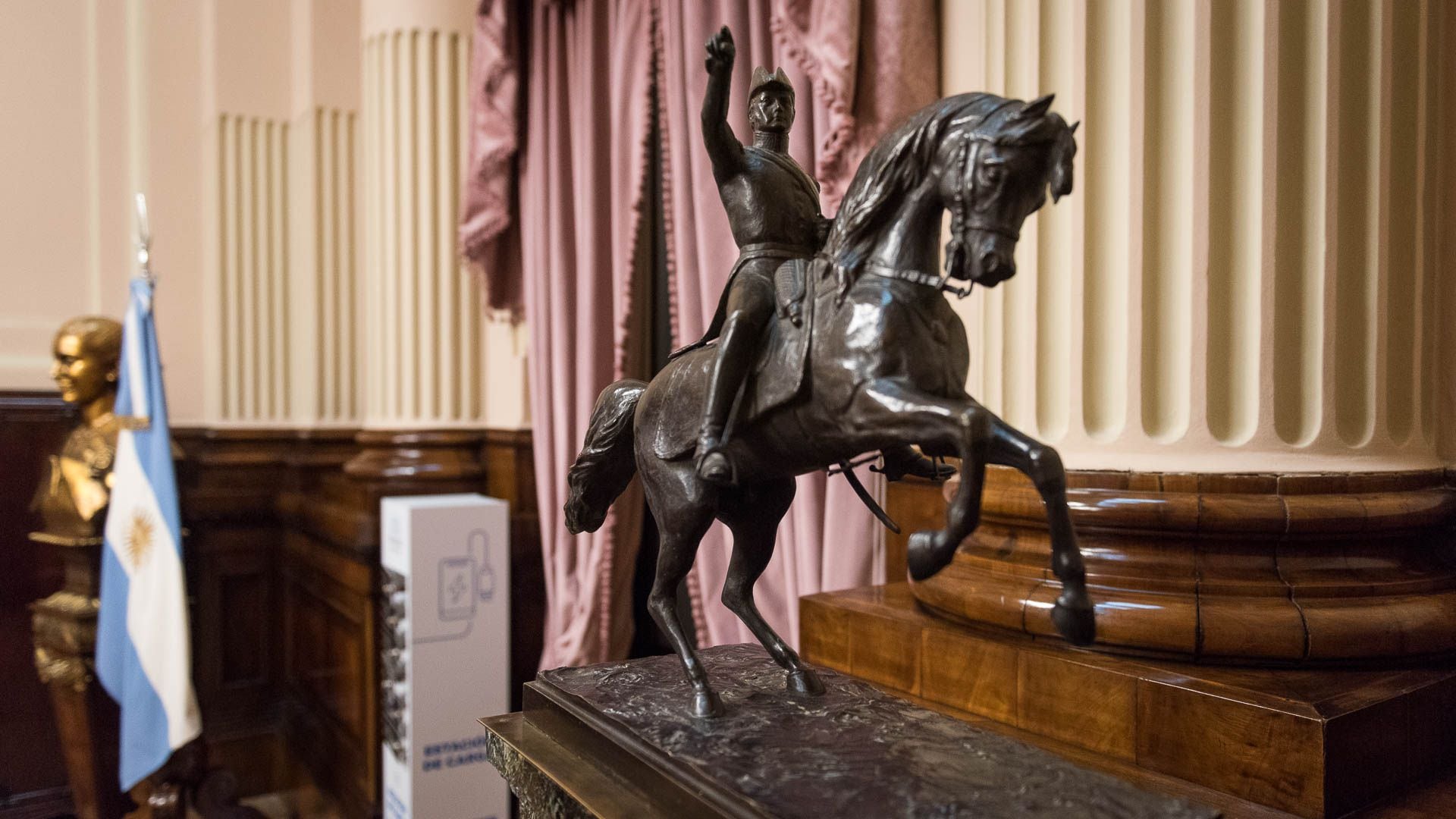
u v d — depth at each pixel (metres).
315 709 4.45
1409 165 1.70
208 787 3.84
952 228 1.05
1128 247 1.73
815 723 1.27
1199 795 1.34
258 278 4.93
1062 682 1.57
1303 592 1.53
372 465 3.79
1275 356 1.62
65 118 4.57
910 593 2.21
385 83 3.96
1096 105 1.79
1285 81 1.63
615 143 3.27
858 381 1.11
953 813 0.97
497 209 3.71
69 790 4.32
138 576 3.36
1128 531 1.66
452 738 3.19
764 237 1.30
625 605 3.54
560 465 3.53
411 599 3.13
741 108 2.68
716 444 1.20
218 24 4.80
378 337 4.04
